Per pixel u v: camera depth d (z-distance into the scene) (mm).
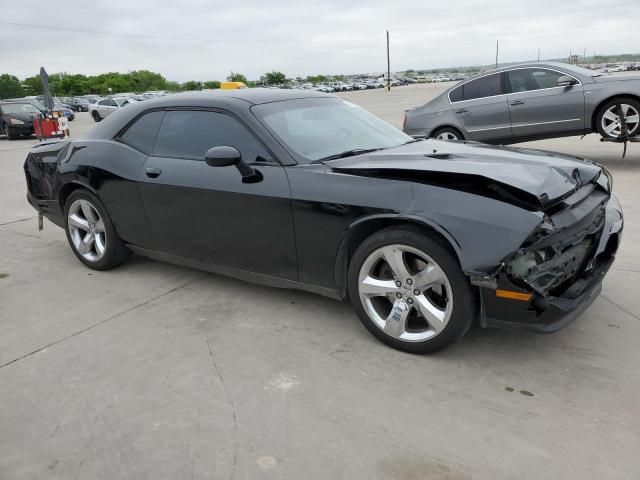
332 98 4203
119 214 4195
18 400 2740
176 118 3861
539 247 2533
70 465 2260
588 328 3207
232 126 3518
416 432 2361
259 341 3246
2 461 2303
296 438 2357
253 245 3443
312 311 3621
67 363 3088
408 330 3006
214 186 3484
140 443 2371
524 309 2604
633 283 3816
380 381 2760
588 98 7883
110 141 4234
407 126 9398
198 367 2982
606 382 2662
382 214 2832
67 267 4781
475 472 2113
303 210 3119
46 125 17969
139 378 2895
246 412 2557
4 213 7156
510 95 8422
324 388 2725
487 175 2639
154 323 3555
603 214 3154
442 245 2705
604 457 2158
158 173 3809
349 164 3145
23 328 3574
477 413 2471
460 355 2969
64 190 4605
